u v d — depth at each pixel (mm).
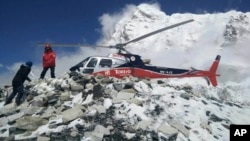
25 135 11352
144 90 14344
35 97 14023
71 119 11797
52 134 11148
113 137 10961
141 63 17078
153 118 12172
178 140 11188
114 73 16359
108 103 12820
